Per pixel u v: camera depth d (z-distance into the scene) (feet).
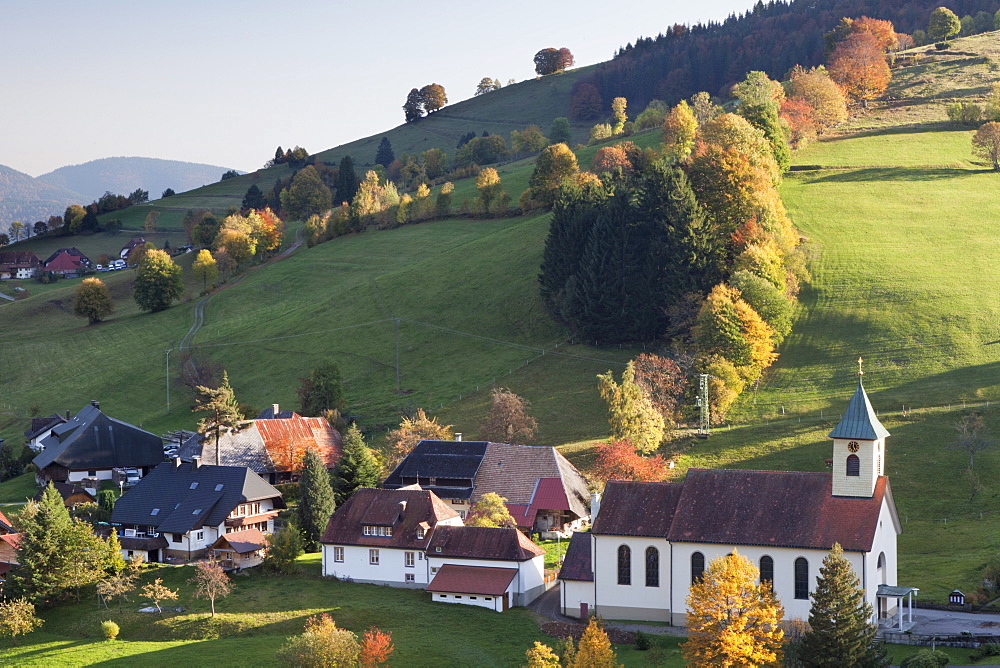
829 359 557.74
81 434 554.05
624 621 318.24
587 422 533.55
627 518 321.73
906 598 314.14
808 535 296.71
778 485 313.32
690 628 253.65
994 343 545.03
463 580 342.85
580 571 326.44
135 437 563.89
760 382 547.90
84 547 366.02
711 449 479.82
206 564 355.15
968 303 585.63
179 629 325.21
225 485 421.18
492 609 334.65
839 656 243.40
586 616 324.80
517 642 303.89
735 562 256.52
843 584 246.88
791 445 472.03
